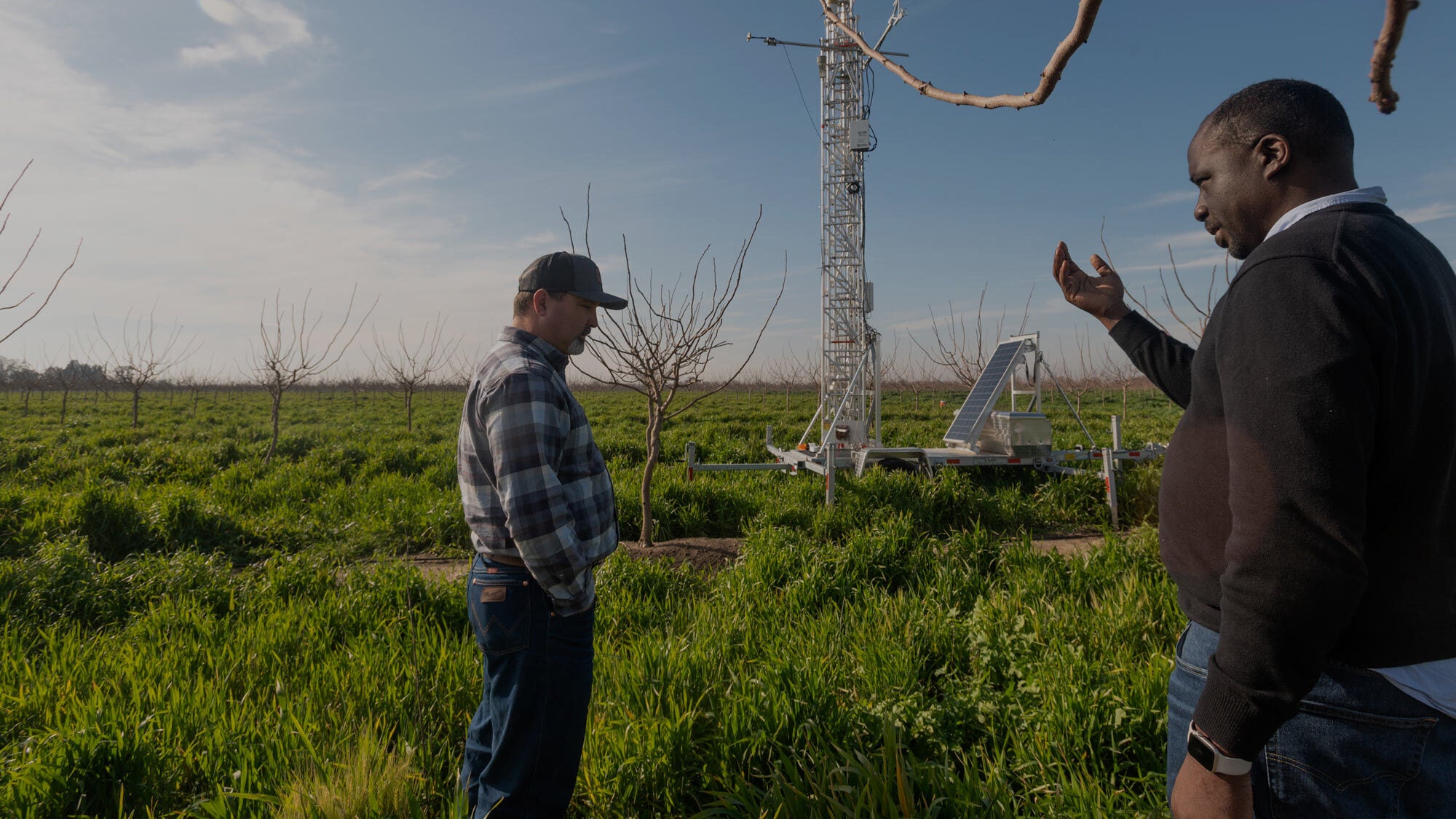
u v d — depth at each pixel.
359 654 3.89
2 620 4.97
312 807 2.44
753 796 2.69
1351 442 1.08
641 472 10.70
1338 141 1.33
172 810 2.78
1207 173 1.48
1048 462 9.88
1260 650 1.13
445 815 2.55
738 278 7.10
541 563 2.13
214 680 3.69
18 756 2.94
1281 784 1.33
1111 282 2.15
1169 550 1.49
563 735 2.28
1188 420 1.45
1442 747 1.23
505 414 2.16
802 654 3.92
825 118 12.52
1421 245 1.26
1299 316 1.14
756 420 23.84
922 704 3.39
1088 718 3.05
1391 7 0.66
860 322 12.22
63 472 11.52
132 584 5.75
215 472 12.15
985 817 2.45
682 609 5.09
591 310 2.54
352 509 9.39
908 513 7.86
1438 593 1.21
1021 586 4.97
